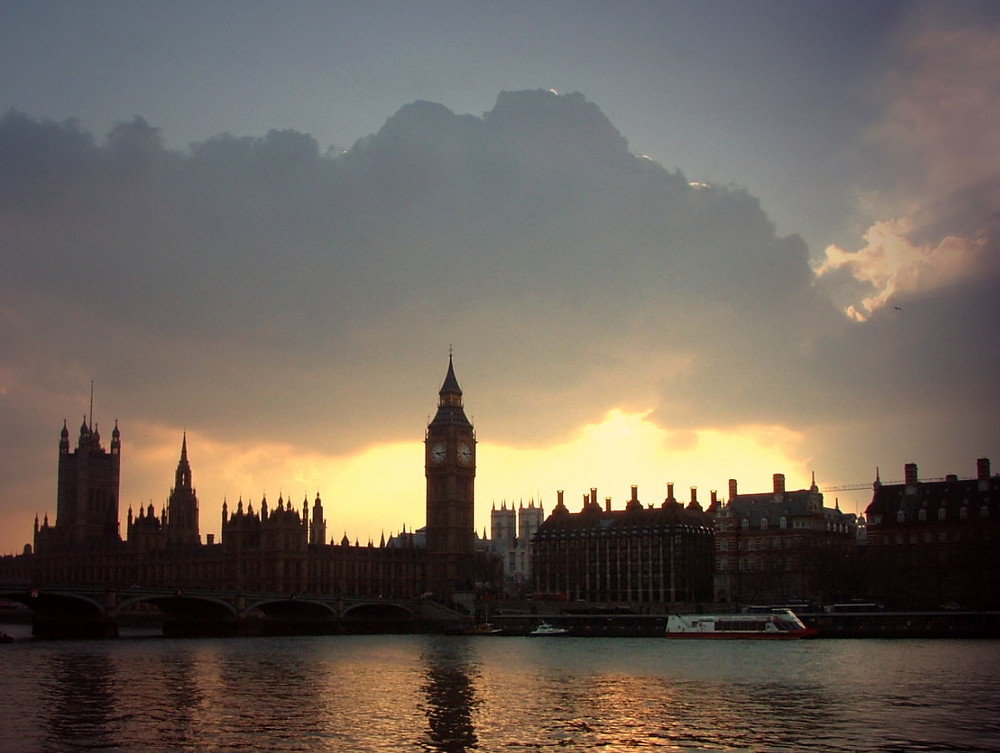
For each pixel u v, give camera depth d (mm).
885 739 112062
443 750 109000
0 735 115312
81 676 169500
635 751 108000
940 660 188625
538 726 121438
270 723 123562
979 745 109000
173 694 147500
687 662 192750
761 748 108500
